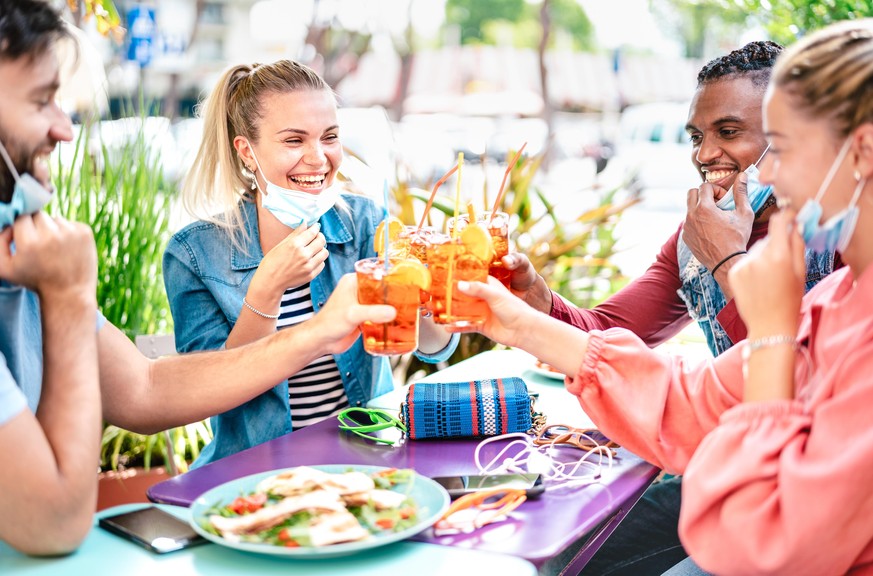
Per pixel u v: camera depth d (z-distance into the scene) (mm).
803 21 3295
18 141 1397
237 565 1346
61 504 1341
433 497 1508
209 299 2383
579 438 1888
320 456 1832
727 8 3750
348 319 1676
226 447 2289
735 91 2275
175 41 14000
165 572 1327
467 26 28016
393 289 1664
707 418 1623
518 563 1322
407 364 3635
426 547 1388
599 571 2283
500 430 1911
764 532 1255
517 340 1741
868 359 1262
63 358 1427
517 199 3842
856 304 1352
